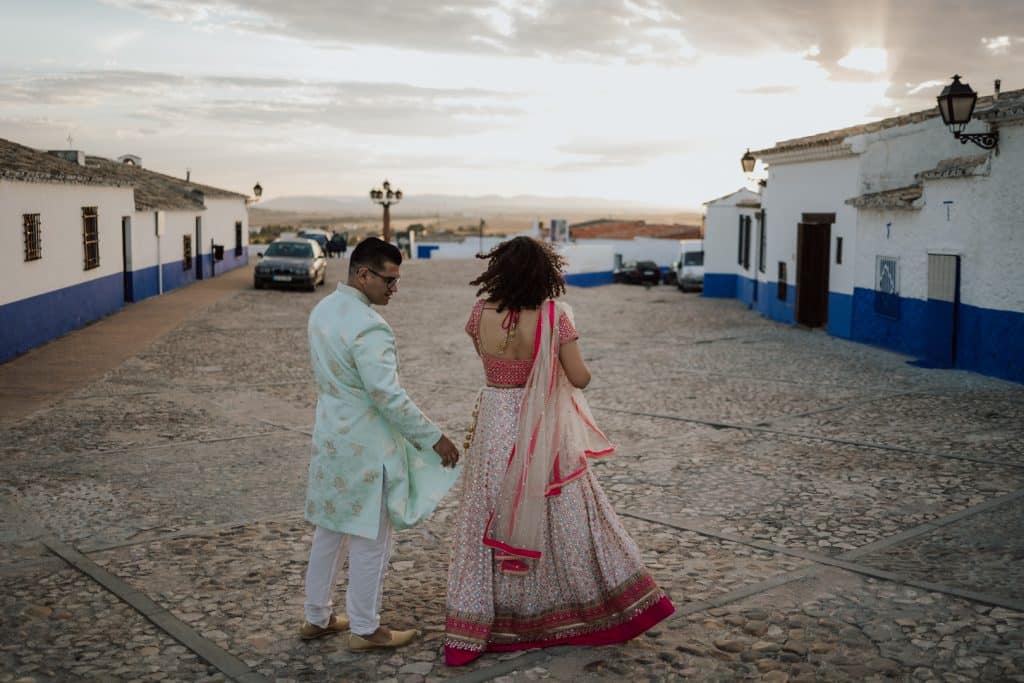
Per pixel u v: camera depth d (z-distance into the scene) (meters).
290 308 23.27
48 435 9.15
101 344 16.25
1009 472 7.28
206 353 15.48
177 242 28.42
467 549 4.09
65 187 17.39
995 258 12.56
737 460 7.96
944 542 5.60
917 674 3.85
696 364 14.52
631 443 8.76
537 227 66.69
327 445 4.00
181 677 3.90
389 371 3.92
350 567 4.07
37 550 5.63
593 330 20.06
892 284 15.93
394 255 4.00
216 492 7.02
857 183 17.34
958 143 16.17
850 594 4.77
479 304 4.17
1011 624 4.33
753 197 30.66
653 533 5.91
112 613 4.64
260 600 4.80
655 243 56.50
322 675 3.92
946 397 11.00
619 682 3.82
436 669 3.97
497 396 4.12
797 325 20.41
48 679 3.87
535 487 4.02
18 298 14.86
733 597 4.73
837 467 7.62
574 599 4.15
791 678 3.83
